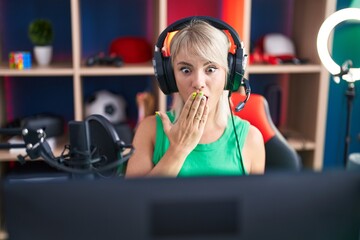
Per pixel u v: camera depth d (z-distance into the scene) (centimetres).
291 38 282
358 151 298
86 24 269
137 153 138
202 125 115
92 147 88
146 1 270
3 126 258
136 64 251
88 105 251
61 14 264
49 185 62
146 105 255
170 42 118
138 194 62
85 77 274
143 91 279
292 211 64
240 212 63
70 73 235
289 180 64
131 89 279
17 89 271
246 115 161
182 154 117
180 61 116
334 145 298
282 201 64
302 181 64
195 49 114
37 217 63
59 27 265
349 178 65
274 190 63
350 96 164
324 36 140
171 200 62
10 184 63
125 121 259
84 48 271
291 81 288
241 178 63
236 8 249
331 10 244
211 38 114
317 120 257
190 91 118
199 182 62
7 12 260
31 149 87
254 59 257
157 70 119
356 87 290
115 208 62
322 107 256
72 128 86
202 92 112
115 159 87
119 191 62
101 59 245
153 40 266
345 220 65
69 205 62
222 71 117
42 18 263
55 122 242
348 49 287
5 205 63
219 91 119
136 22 272
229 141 137
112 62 244
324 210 65
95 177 85
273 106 264
